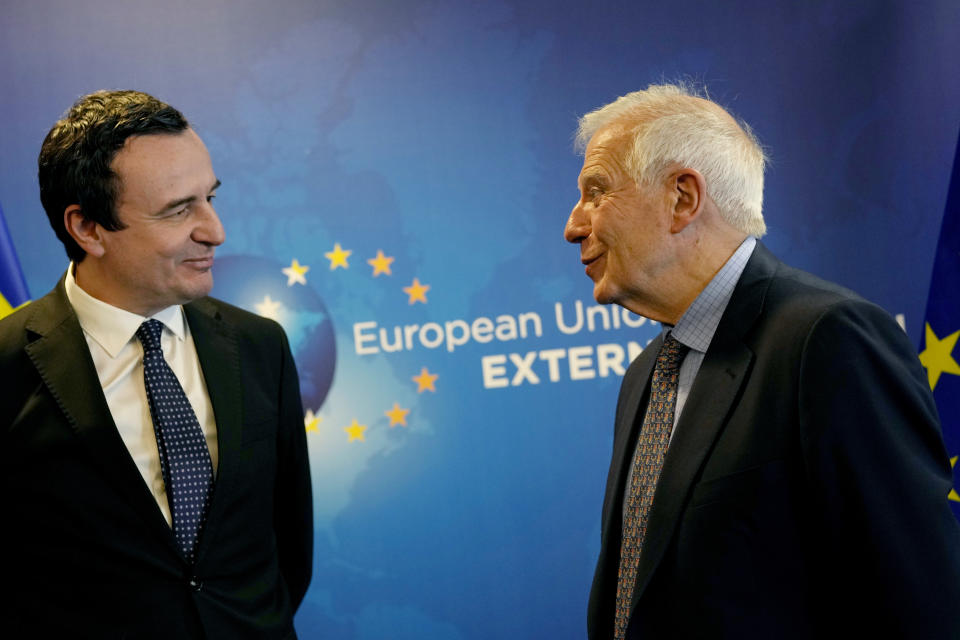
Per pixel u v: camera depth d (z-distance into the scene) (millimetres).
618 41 2934
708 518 1086
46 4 2777
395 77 2879
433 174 2887
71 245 1316
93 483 1263
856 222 2945
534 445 2904
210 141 2834
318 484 2848
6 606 1269
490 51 2906
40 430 1264
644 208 1214
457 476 2885
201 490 1330
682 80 2934
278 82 2852
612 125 1270
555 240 2918
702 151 1194
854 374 1014
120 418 1312
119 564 1259
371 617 2855
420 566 2869
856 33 2953
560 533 2906
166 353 1400
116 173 1230
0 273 2268
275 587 1463
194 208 1296
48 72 2771
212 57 2832
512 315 2904
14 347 1317
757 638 1050
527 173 2910
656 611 1133
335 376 2855
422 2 2885
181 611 1280
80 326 1332
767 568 1057
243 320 1533
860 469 991
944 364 2396
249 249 2840
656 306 1264
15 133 2750
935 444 1040
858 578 1010
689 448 1140
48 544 1259
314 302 2855
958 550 992
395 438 2869
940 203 2938
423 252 2883
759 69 2947
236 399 1405
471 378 2895
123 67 2799
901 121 2945
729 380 1135
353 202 2867
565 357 2920
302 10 2857
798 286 1154
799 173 2945
